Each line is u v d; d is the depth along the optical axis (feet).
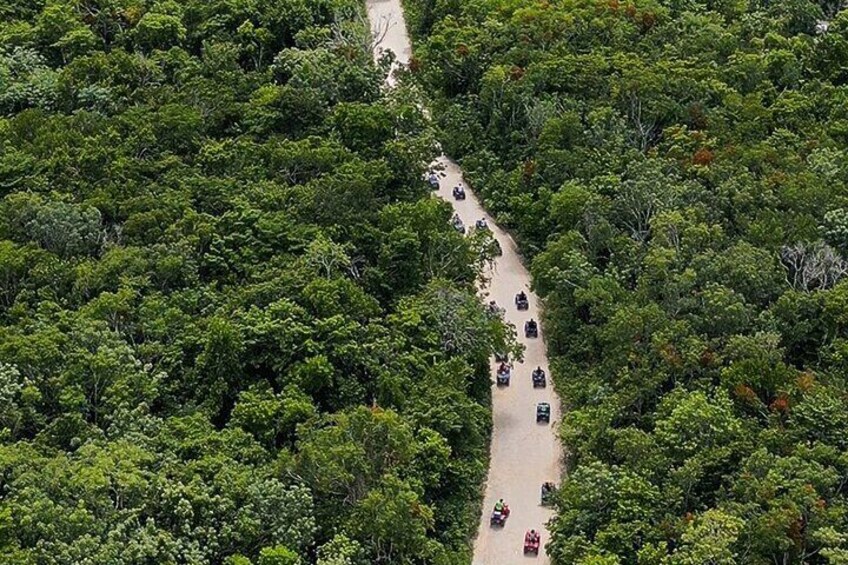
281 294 502.38
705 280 519.19
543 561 451.12
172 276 516.32
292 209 552.82
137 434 436.35
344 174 576.61
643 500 424.46
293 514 412.36
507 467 493.77
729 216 568.82
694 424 442.91
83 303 505.66
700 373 480.23
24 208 546.67
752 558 394.52
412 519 418.92
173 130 616.80
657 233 543.80
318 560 398.62
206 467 423.64
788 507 399.85
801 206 562.66
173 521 407.44
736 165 592.60
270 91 650.84
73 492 401.49
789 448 435.94
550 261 560.20
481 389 525.34
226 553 405.39
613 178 593.83
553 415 518.37
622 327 502.38
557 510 460.55
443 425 475.31
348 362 481.46
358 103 650.43
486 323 518.37
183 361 479.00
